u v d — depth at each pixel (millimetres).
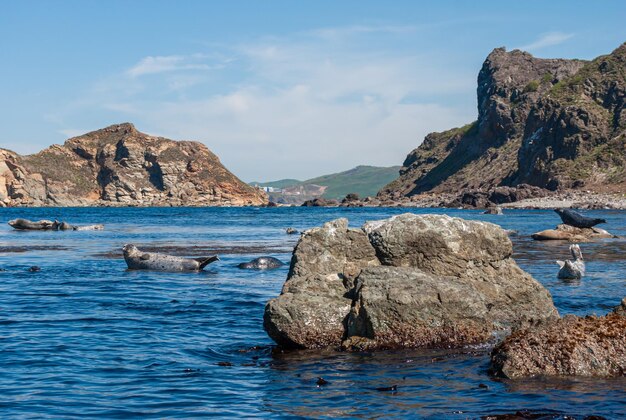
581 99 143000
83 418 7684
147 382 9125
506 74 188250
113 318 13836
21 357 10422
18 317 13891
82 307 15227
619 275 19844
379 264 12789
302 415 7703
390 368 9766
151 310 14836
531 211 96125
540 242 34344
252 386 8945
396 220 12859
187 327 12961
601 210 96750
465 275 12477
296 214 103125
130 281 20172
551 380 8867
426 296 10953
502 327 11703
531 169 137500
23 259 27781
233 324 13305
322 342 11219
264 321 11430
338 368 9828
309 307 11250
